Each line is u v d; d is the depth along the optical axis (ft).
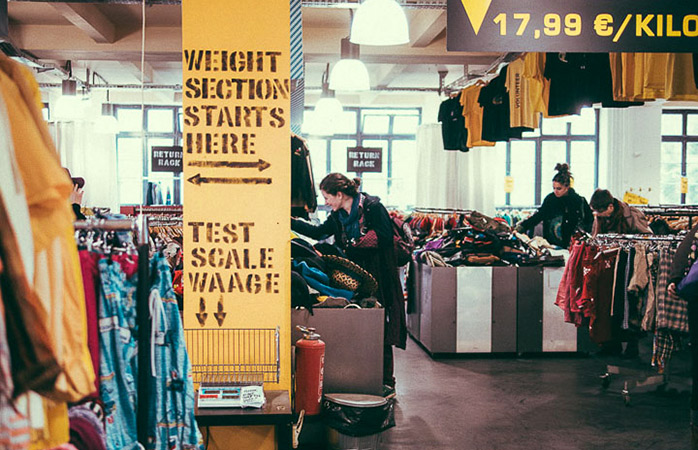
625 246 16.43
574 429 14.23
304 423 12.19
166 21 27.50
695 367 11.98
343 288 13.24
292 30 12.94
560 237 23.03
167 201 36.42
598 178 45.29
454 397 16.55
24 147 4.07
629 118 39.47
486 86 22.89
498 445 13.21
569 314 17.60
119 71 35.37
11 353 3.94
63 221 4.24
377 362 12.41
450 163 37.35
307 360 11.59
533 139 45.27
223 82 10.49
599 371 19.33
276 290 10.59
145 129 44.62
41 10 25.73
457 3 10.35
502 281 20.89
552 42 10.45
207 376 10.43
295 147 14.44
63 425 4.65
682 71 14.56
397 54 27.94
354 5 18.42
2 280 3.82
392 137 46.98
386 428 11.98
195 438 7.09
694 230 12.69
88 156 38.58
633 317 16.12
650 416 15.16
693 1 10.57
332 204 15.26
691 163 45.27
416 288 22.95
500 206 42.55
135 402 6.64
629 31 10.53
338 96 45.96
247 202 10.54
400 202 46.62
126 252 6.72
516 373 18.99
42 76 34.73
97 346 6.26
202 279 10.52
